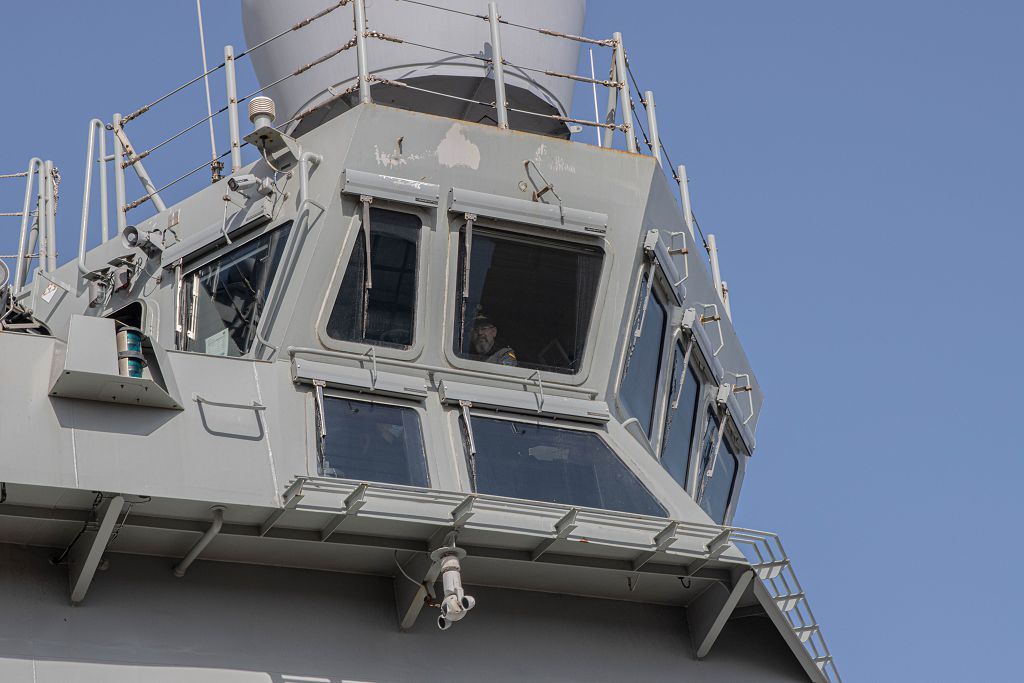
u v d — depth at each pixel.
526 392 64.88
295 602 59.12
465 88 78.00
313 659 58.16
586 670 61.97
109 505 54.94
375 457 60.56
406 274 64.94
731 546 62.38
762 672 65.19
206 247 67.25
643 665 63.09
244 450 57.88
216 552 58.44
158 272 69.00
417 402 62.81
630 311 68.38
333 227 64.31
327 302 63.62
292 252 64.38
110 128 77.31
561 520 59.31
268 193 65.38
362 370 62.66
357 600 60.06
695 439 75.81
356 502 56.56
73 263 76.38
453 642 60.47
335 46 78.12
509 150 67.06
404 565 60.06
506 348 65.81
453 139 66.38
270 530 57.66
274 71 80.50
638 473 64.44
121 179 75.81
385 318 64.31
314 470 59.06
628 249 68.12
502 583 62.19
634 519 60.47
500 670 60.53
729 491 81.62
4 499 54.69
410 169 65.69
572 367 66.56
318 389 61.03
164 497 55.44
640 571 62.12
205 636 57.28
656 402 71.38
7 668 54.41
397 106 78.00
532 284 66.62
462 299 65.44
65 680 54.81
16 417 55.19
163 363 58.38
